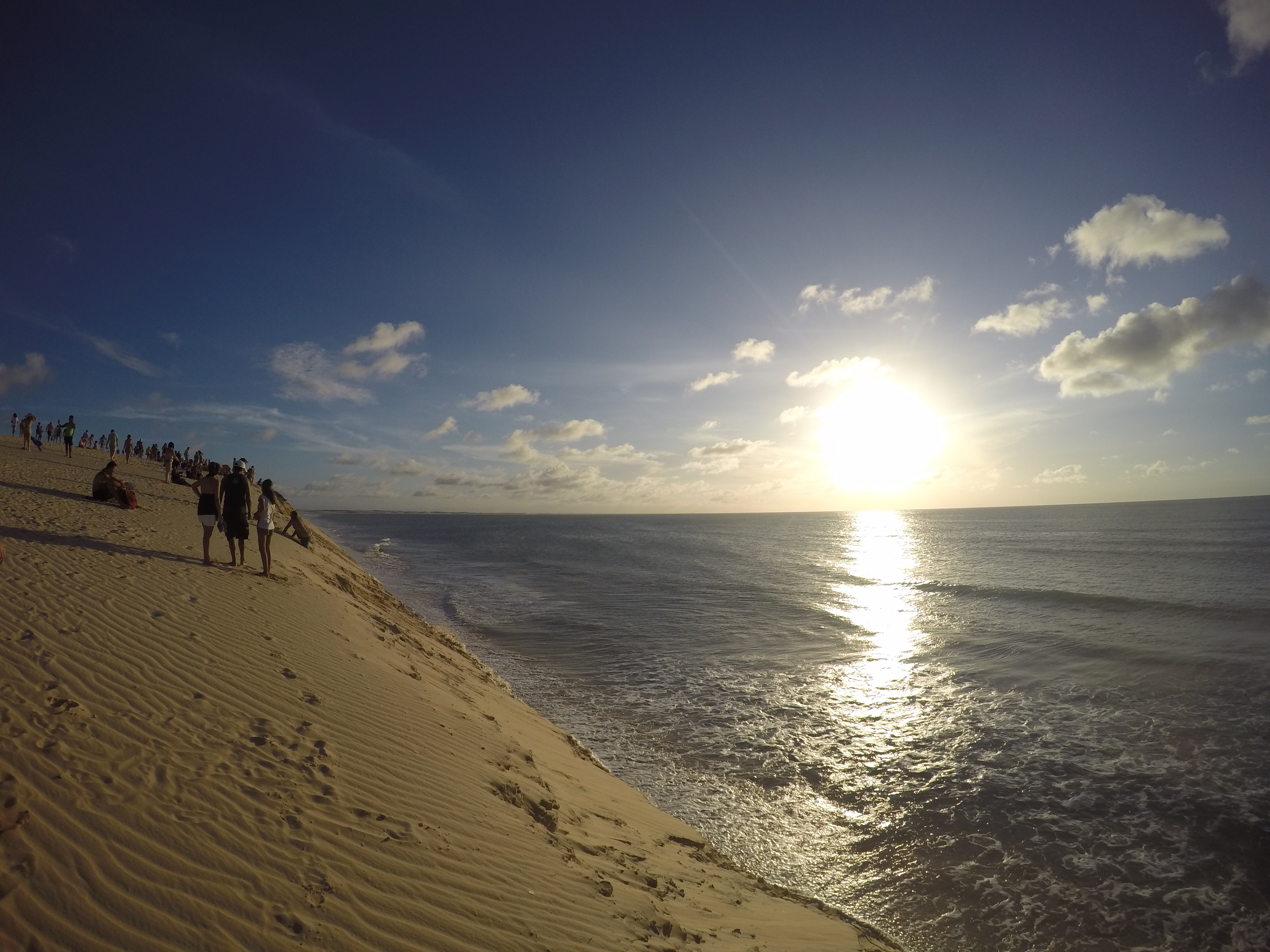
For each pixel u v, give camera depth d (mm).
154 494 23094
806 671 16438
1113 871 7699
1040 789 9820
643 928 4344
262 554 11562
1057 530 85938
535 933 3842
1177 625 21188
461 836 4637
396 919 3520
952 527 112375
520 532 97000
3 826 3100
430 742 6250
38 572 7586
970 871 7711
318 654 7609
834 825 8766
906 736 12031
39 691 4605
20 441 43719
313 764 4855
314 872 3641
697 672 16219
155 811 3652
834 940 5344
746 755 11070
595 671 16141
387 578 33625
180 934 2908
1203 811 9008
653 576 37062
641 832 6832
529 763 7270
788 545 69000
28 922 2682
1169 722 12445
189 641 6582
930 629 21875
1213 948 6414
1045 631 21062
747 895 5980
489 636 19688
